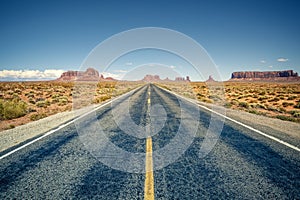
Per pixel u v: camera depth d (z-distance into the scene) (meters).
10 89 37.09
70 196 3.40
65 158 5.07
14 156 5.24
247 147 5.80
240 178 3.98
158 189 3.58
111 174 4.19
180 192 3.48
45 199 3.33
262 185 3.72
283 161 4.80
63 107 16.50
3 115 11.74
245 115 11.29
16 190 3.62
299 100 22.20
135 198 3.31
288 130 7.89
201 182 3.83
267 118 10.68
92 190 3.57
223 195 3.40
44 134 7.38
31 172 4.31
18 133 7.77
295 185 3.72
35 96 25.72
